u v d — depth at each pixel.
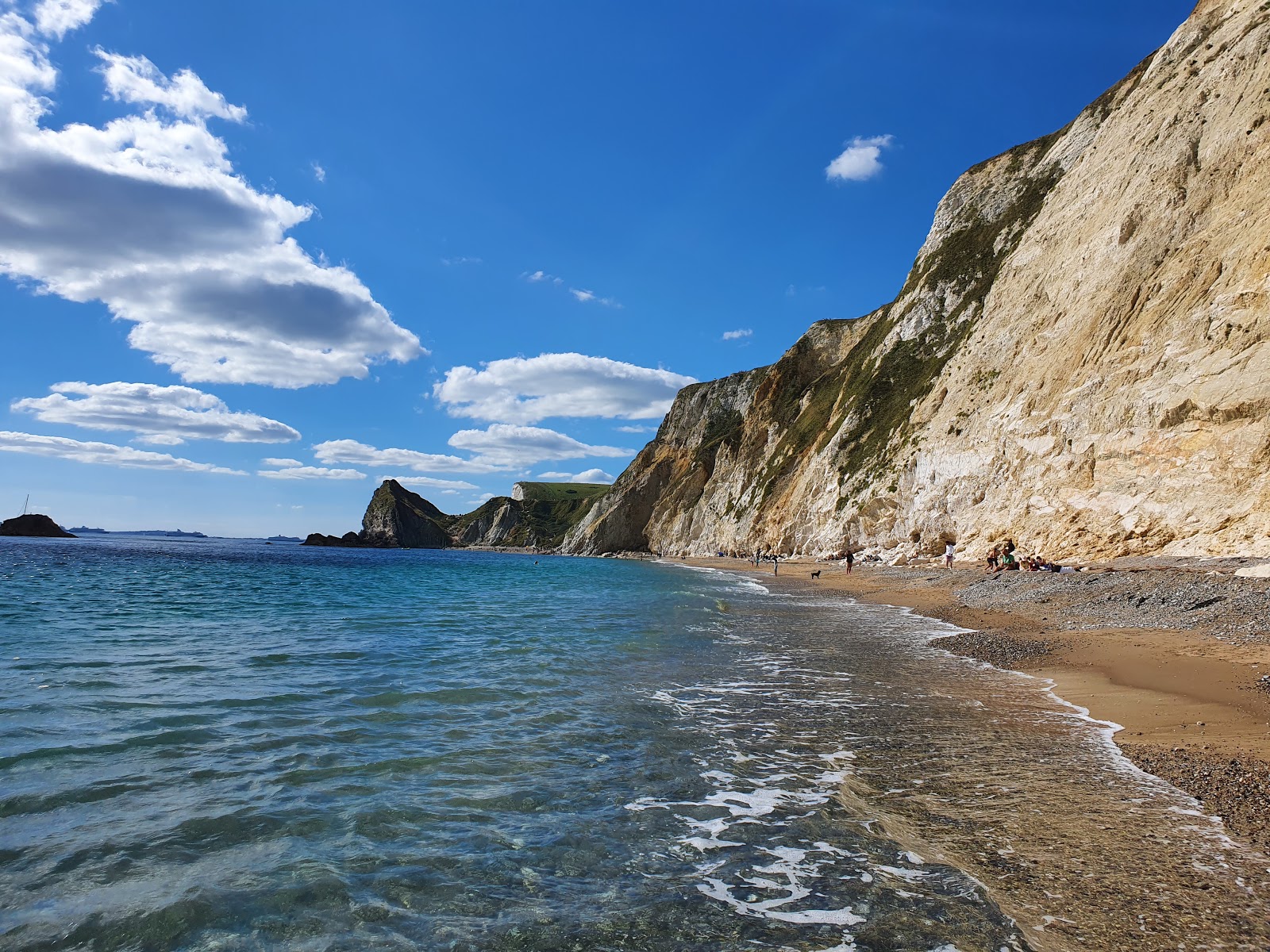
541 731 8.41
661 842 5.38
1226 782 6.21
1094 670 11.54
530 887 4.67
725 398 119.44
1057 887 4.51
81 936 3.92
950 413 45.53
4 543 87.44
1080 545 28.55
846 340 88.88
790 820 5.74
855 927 4.14
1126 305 31.55
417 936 4.07
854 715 9.16
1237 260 26.72
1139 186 34.28
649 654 14.19
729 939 4.04
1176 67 37.94
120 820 5.54
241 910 4.29
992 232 59.94
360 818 5.75
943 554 42.38
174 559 65.00
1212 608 14.71
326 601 27.23
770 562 65.00
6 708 8.83
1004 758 7.25
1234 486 23.66
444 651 14.50
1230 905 4.25
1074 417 31.88
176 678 11.20
